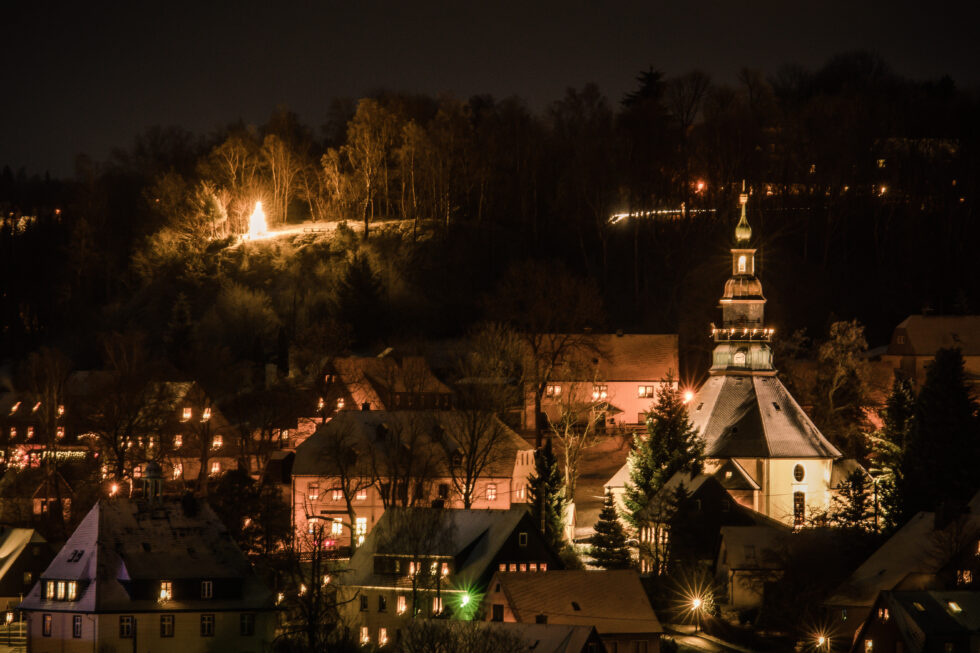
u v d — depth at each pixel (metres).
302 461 159.25
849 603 127.81
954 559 127.06
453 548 130.50
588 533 157.75
